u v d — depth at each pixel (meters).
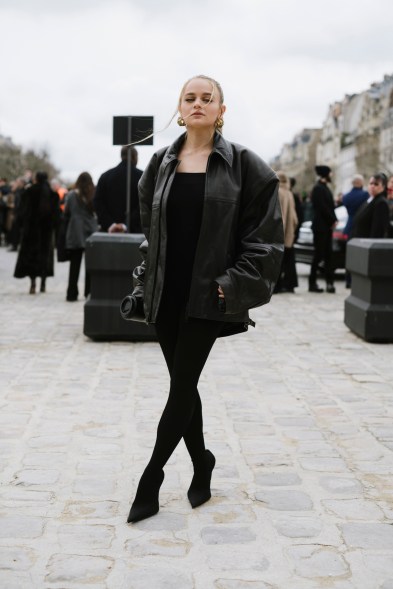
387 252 7.78
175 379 3.27
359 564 2.93
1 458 4.12
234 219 3.20
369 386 6.02
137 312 3.41
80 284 14.16
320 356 7.25
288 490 3.71
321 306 11.10
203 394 5.68
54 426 4.75
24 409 5.14
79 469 3.96
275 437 4.60
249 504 3.52
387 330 7.87
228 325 3.42
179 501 3.54
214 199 3.16
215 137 3.27
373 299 7.91
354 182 14.03
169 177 3.24
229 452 4.30
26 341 7.85
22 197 12.22
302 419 5.02
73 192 11.20
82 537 3.13
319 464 4.11
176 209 3.22
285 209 12.62
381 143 97.81
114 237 7.79
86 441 4.45
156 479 3.35
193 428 3.47
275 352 7.43
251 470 4.00
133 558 2.95
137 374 6.30
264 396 5.64
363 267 7.98
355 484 3.81
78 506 3.46
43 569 2.85
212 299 3.16
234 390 5.82
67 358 6.96
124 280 7.81
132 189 9.30
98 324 7.80
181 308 3.24
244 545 3.08
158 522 3.29
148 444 4.40
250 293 3.15
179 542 3.10
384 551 3.04
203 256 3.16
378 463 4.14
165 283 3.25
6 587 2.71
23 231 12.13
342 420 5.00
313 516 3.39
